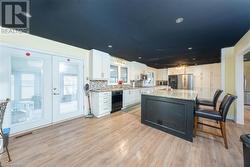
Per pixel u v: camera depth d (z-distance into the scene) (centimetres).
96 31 290
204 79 780
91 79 461
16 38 287
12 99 283
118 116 450
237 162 193
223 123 240
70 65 408
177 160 199
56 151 223
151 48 436
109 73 532
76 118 423
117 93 529
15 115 290
